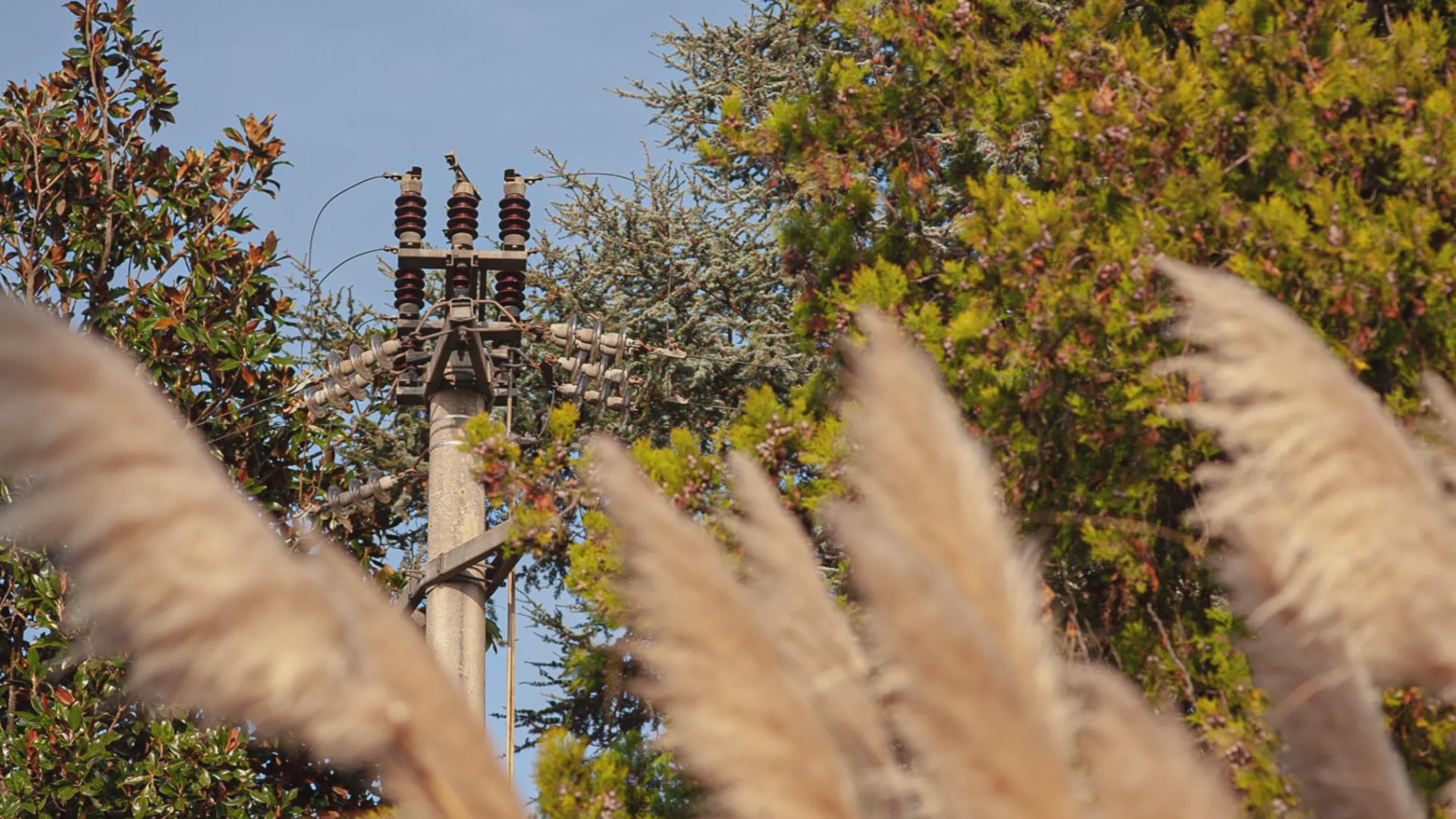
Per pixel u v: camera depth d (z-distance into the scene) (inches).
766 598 114.7
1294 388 106.7
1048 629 96.3
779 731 96.0
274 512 748.0
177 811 637.3
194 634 75.2
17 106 741.3
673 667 97.3
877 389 97.7
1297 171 366.3
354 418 855.1
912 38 429.1
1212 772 91.3
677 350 743.7
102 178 746.2
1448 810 146.5
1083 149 374.9
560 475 426.6
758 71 837.8
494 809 82.4
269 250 759.7
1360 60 365.1
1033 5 440.1
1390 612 106.1
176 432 76.2
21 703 667.4
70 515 72.8
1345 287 338.6
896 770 99.0
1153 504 371.9
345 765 80.3
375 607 82.9
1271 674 124.3
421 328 626.2
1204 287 110.9
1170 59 440.8
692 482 393.4
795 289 797.9
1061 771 83.4
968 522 94.2
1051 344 362.9
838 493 367.9
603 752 395.2
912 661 84.0
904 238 432.5
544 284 867.4
